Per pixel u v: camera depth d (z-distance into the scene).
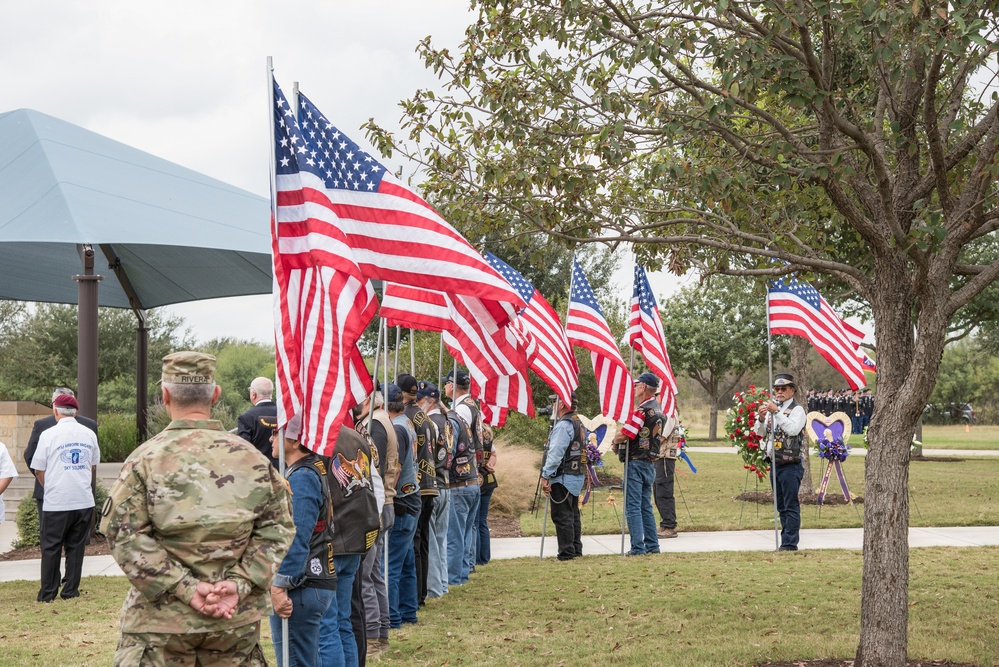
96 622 8.28
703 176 6.45
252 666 3.93
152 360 36.38
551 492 11.25
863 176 6.75
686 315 41.00
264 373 42.94
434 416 9.01
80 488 9.39
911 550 11.38
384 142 7.82
